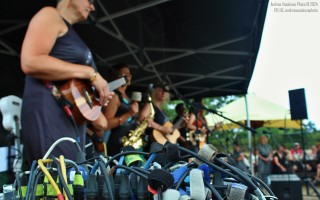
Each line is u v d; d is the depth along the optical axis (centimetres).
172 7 397
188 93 662
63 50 163
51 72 153
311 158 1162
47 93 156
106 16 364
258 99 930
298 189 482
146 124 354
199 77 582
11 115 227
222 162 76
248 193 74
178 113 449
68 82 163
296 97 554
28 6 336
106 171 80
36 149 151
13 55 399
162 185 68
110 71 328
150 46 472
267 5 337
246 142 986
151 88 384
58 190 75
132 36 438
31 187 81
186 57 514
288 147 1272
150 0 352
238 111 908
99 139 246
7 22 357
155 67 542
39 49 149
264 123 973
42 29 152
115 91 292
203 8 385
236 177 74
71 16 175
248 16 383
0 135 292
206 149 76
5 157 213
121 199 76
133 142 317
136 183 78
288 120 945
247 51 476
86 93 169
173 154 79
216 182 75
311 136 1862
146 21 417
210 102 1858
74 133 158
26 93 159
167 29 445
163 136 388
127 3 350
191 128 450
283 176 520
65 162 85
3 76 387
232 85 627
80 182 81
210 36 445
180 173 76
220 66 541
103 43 445
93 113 172
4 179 207
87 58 173
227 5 369
